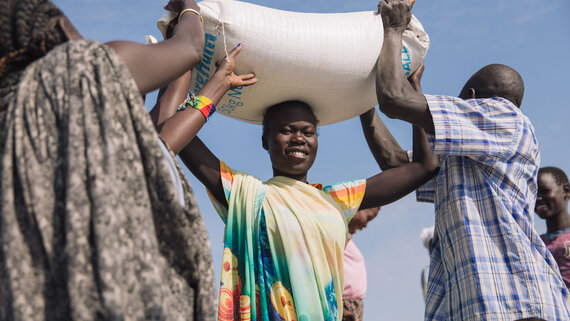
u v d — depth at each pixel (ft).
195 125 9.45
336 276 10.97
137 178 5.15
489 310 10.14
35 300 4.74
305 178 11.83
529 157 11.25
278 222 10.80
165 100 9.97
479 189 10.98
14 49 5.77
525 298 10.16
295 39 10.48
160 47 6.70
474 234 10.61
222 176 11.27
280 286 10.56
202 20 9.73
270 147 11.61
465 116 11.02
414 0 11.62
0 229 4.89
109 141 5.06
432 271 11.51
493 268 10.40
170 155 6.10
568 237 16.46
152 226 5.12
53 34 5.85
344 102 11.53
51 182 4.95
